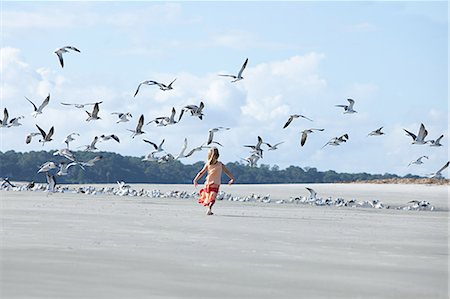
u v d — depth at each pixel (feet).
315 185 264.72
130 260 38.91
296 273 36.11
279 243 49.60
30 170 577.02
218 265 38.01
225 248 45.68
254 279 34.04
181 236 53.01
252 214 85.51
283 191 200.34
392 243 51.67
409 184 263.29
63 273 33.99
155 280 32.99
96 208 88.58
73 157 113.29
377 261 41.32
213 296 29.91
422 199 161.58
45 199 112.27
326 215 88.12
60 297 28.71
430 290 32.48
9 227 56.70
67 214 74.59
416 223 76.13
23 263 36.58
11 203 96.89
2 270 34.27
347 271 37.27
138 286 31.48
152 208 93.04
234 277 34.45
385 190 221.25
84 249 43.06
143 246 45.65
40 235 50.70
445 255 45.11
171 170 654.53
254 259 40.68
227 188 228.22
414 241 53.62
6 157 575.79
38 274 33.47
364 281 34.37
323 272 36.68
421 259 42.80
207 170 82.02
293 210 99.04
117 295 29.48
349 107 110.73
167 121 110.32
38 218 67.56
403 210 113.50
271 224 67.87
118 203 105.19
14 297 28.43
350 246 48.91
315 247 47.65
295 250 45.57
